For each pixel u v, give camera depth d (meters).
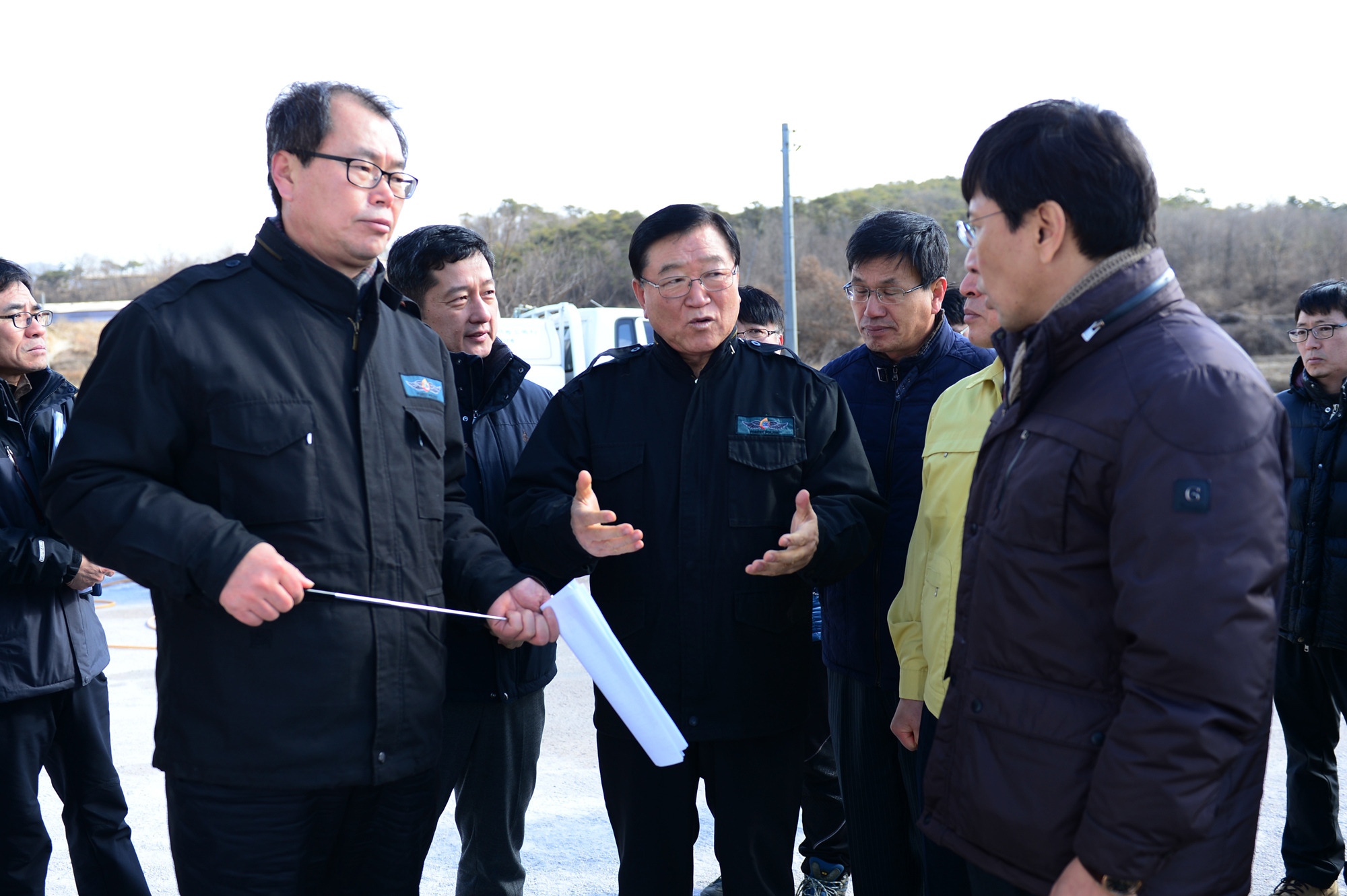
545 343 14.08
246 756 1.67
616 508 2.28
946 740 1.58
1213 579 1.21
